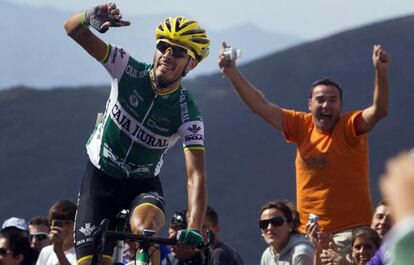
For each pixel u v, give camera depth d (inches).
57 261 513.3
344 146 482.9
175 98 372.5
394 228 163.5
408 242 157.4
